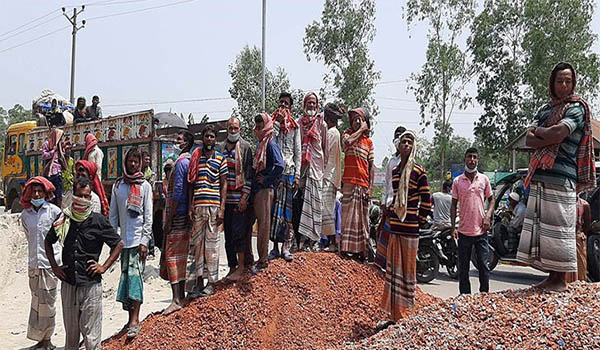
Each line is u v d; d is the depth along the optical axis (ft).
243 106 125.39
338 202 35.27
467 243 24.61
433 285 37.76
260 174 20.79
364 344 16.57
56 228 18.94
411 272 19.34
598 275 35.40
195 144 43.91
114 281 33.19
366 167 23.12
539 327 14.49
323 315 19.95
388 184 21.45
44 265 22.04
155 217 27.25
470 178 24.66
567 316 14.67
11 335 24.88
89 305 18.89
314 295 20.48
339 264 22.39
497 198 42.45
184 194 21.13
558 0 104.58
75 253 18.81
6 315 28.68
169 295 32.27
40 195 22.22
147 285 34.32
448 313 16.51
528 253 16.29
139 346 19.38
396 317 19.34
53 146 39.52
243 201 20.70
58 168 39.22
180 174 21.15
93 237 19.02
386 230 21.67
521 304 16.06
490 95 111.96
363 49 113.29
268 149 20.47
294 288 20.53
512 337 14.42
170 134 48.32
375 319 20.34
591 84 103.04
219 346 18.85
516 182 41.50
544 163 15.79
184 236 21.44
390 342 16.03
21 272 37.37
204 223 20.98
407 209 19.43
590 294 15.79
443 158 111.86
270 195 20.98
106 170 49.98
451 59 108.17
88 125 52.44
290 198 21.90
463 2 108.27
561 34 103.24
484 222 24.35
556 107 15.97
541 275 42.19
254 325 19.25
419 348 15.15
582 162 15.88
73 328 19.04
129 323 20.68
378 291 21.80
